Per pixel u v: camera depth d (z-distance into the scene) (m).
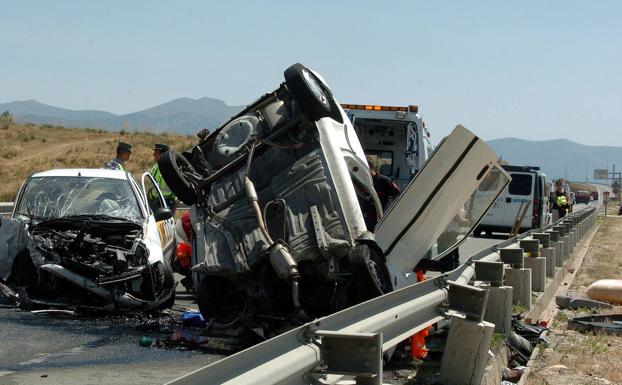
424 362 7.88
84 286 10.11
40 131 72.44
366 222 9.92
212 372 3.58
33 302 10.27
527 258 13.52
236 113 9.82
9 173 51.34
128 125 77.12
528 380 7.95
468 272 9.00
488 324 6.82
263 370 3.92
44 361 7.54
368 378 4.57
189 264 12.36
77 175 12.22
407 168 17.38
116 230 11.04
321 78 9.62
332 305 8.45
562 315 12.10
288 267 8.13
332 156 8.91
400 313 6.02
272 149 9.29
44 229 10.82
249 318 8.45
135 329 9.45
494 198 10.75
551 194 35.88
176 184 9.09
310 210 8.61
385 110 16.62
